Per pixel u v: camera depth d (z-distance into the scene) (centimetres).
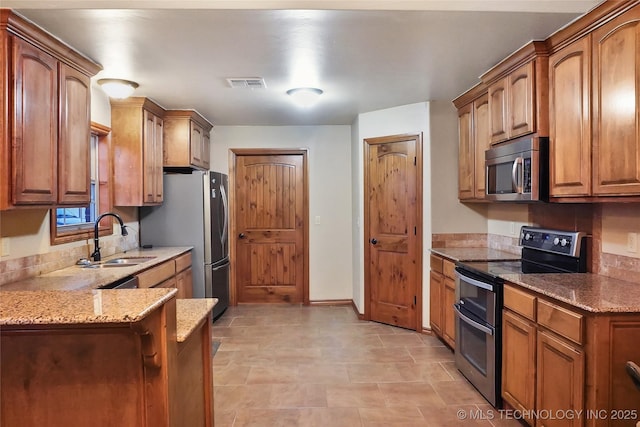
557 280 233
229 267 520
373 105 419
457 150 407
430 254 404
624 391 177
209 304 197
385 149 440
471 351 294
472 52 267
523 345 228
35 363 139
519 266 294
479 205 412
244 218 534
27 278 260
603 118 205
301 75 313
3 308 127
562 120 238
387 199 441
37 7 194
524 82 265
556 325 198
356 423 246
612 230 240
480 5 194
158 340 137
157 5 190
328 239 530
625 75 191
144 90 352
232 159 526
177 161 437
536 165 254
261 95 371
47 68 232
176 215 443
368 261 457
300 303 534
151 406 139
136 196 377
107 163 370
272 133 527
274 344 382
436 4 194
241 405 268
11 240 248
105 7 192
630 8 187
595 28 210
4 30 200
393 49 260
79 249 324
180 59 274
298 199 532
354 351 364
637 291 205
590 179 215
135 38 238
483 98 337
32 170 219
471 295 292
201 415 185
